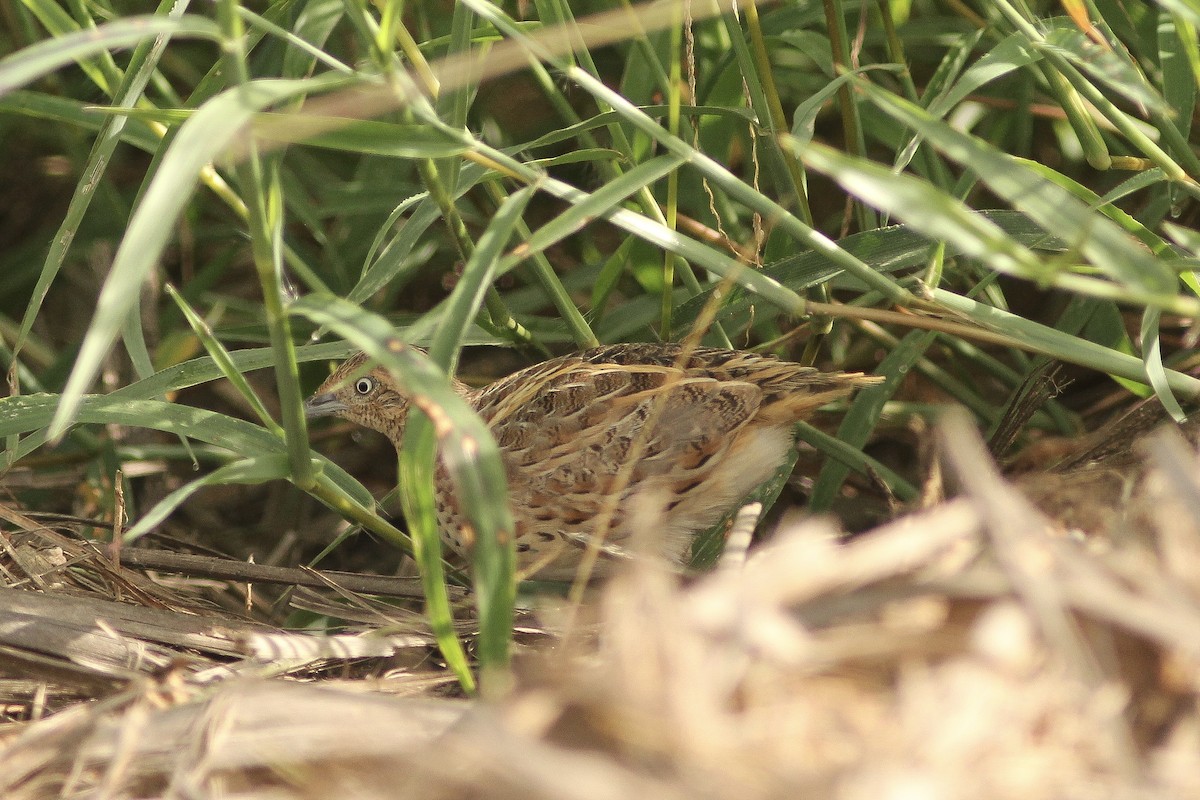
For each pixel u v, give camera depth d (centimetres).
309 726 563
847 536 916
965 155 596
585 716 488
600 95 700
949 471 867
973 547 567
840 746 470
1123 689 505
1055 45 693
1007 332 761
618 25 751
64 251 768
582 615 730
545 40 693
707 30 978
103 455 1007
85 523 886
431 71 821
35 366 1173
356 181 1109
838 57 857
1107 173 1044
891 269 833
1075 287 571
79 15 759
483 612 561
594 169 1073
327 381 988
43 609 718
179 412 775
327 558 1082
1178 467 551
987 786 455
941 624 518
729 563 780
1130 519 601
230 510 1168
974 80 738
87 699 690
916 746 462
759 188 1047
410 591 809
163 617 742
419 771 488
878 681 499
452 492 861
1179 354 926
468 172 788
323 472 782
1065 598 505
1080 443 851
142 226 516
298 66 744
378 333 576
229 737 561
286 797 541
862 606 523
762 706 486
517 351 1081
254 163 594
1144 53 953
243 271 1296
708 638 499
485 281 602
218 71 797
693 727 463
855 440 896
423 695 675
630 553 770
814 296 898
